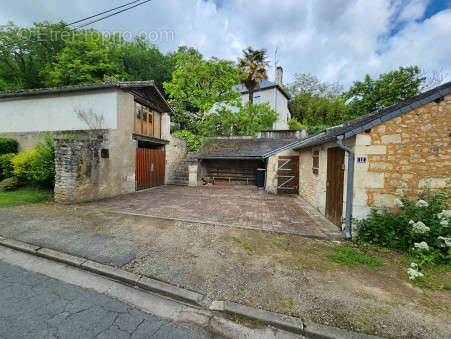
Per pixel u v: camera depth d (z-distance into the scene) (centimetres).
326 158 597
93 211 592
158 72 2181
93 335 193
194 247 379
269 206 715
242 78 1794
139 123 1002
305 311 227
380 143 423
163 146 1207
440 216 346
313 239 432
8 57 1881
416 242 363
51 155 740
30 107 940
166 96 2242
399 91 1666
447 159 396
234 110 2103
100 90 845
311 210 671
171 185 1197
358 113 1834
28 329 197
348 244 406
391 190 420
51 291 260
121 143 855
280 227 497
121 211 601
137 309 235
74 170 663
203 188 1101
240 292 258
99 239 404
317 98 2495
